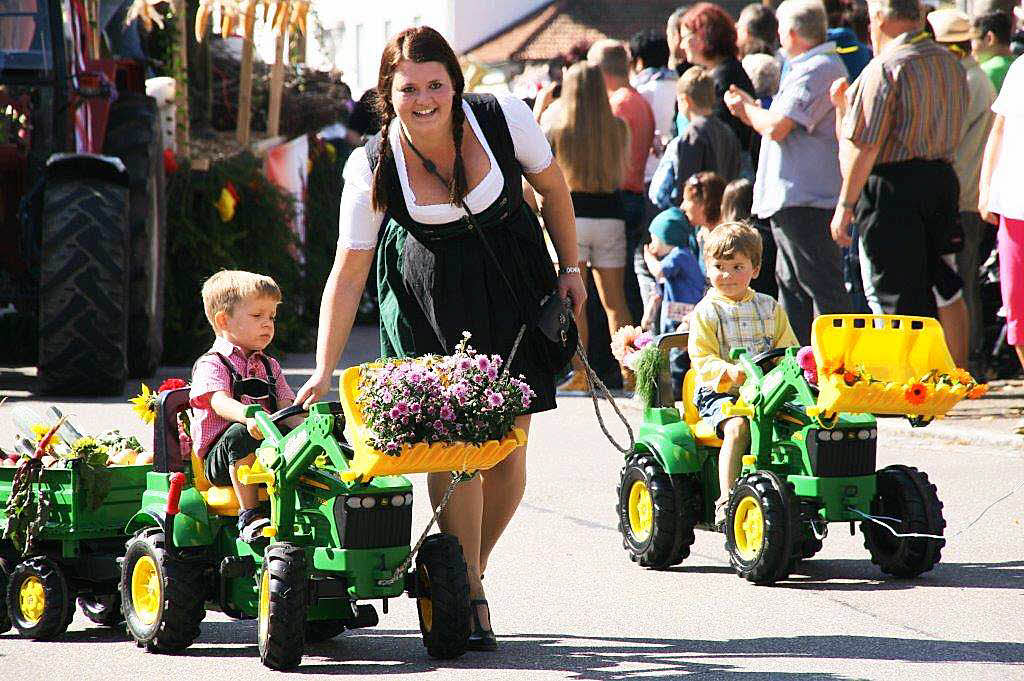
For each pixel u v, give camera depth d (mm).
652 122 29625
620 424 24500
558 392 28484
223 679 11516
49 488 13195
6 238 27703
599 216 27875
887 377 14609
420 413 10852
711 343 15773
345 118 49344
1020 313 22141
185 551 12406
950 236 23031
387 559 11633
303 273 38031
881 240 22734
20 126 27953
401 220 12148
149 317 28422
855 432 14727
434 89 11719
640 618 13367
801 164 23906
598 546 16453
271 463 11680
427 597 11969
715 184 24797
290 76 47219
